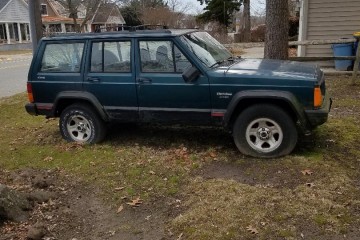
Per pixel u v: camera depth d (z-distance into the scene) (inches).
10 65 883.4
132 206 171.6
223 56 241.3
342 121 265.0
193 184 184.5
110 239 149.3
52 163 227.0
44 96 249.4
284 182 178.7
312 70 210.2
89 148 244.1
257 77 202.1
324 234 139.9
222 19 1475.1
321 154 207.0
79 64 240.4
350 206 156.3
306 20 526.0
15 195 170.7
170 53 219.1
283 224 146.7
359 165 193.8
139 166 211.2
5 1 1787.6
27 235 151.5
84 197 184.1
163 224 155.9
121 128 277.3
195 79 212.2
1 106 404.2
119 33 231.1
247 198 165.8
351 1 502.6
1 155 247.4
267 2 349.4
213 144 235.5
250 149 209.8
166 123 227.9
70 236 153.0
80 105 246.5
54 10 2203.5
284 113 201.0
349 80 400.2
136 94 227.0
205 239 141.6
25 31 1902.1
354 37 442.6
